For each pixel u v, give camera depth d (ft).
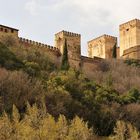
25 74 371.56
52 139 281.95
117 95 405.59
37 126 286.87
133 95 411.34
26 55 440.45
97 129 344.90
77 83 386.73
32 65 409.69
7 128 273.33
